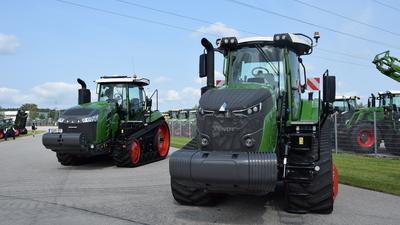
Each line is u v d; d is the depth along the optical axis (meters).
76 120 12.18
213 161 5.46
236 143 5.89
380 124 16.91
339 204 7.24
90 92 14.28
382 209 6.87
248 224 5.99
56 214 6.60
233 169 5.38
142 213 6.62
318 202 6.36
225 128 5.93
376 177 10.15
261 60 7.06
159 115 15.48
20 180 10.13
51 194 8.26
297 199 6.41
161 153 15.39
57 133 12.07
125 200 7.62
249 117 5.88
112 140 12.91
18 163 14.11
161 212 6.68
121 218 6.32
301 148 6.18
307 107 7.62
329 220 6.16
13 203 7.43
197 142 6.30
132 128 13.41
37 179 10.29
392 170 11.42
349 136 17.33
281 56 6.99
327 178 6.38
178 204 7.25
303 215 6.45
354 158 14.67
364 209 6.86
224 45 7.21
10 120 38.41
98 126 12.33
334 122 17.55
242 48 7.22
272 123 6.07
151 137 14.58
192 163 5.58
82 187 9.05
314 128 6.33
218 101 6.07
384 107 18.25
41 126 89.44
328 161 6.48
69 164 13.27
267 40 7.02
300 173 6.18
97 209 6.91
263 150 5.87
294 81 7.20
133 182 9.71
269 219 6.25
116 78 14.16
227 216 6.43
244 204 7.23
